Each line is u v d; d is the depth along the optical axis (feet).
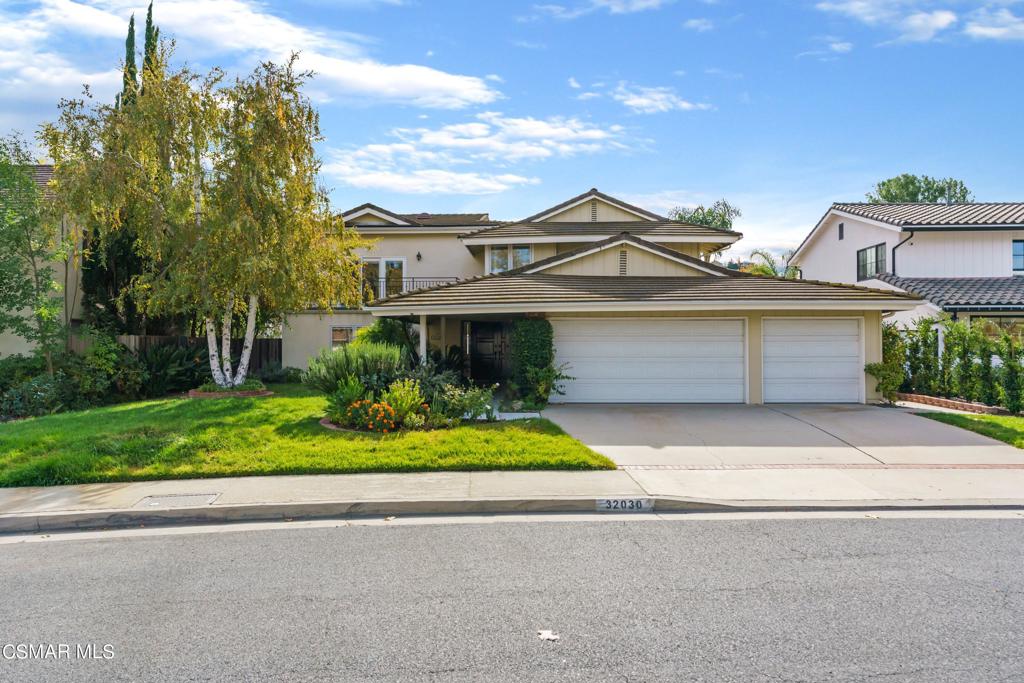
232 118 53.36
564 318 50.03
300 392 58.80
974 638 14.01
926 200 180.04
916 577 17.66
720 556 19.49
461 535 21.86
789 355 50.21
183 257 54.65
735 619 15.03
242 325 74.02
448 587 17.19
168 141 52.95
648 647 13.69
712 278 54.80
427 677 12.54
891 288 76.43
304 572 18.47
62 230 58.34
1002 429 37.88
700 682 12.26
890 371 48.83
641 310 48.03
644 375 50.14
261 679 12.54
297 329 78.07
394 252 85.46
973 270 77.92
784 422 41.34
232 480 28.32
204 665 13.12
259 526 23.34
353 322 78.95
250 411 43.83
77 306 66.80
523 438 34.42
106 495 26.12
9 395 52.90
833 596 16.37
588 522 23.36
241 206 51.83
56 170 53.01
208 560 19.65
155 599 16.61
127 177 52.70
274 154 53.01
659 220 80.59
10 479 27.96
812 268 106.63
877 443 35.40
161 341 66.28
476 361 73.26
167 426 37.11
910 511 24.64
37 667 13.11
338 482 27.81
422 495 25.67
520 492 26.08
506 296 48.75
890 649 13.52
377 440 34.24
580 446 33.04
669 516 24.14
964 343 48.85
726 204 170.91
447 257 85.46
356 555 19.90
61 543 21.66
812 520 23.41
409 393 38.81
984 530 22.00
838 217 96.12
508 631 14.51
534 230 78.02
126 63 77.71
